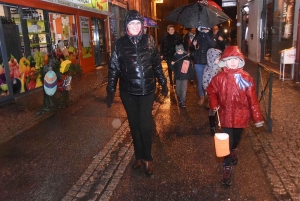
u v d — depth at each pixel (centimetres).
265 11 1439
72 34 1227
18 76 828
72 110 695
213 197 325
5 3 782
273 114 597
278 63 1206
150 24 1501
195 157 425
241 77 335
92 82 1077
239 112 342
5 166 415
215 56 568
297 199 315
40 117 638
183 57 676
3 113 669
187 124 574
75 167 407
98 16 1498
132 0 2141
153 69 378
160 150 454
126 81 357
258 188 339
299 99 706
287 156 412
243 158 414
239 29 2156
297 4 967
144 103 362
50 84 659
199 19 623
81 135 528
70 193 343
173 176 374
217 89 347
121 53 352
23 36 868
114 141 496
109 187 353
